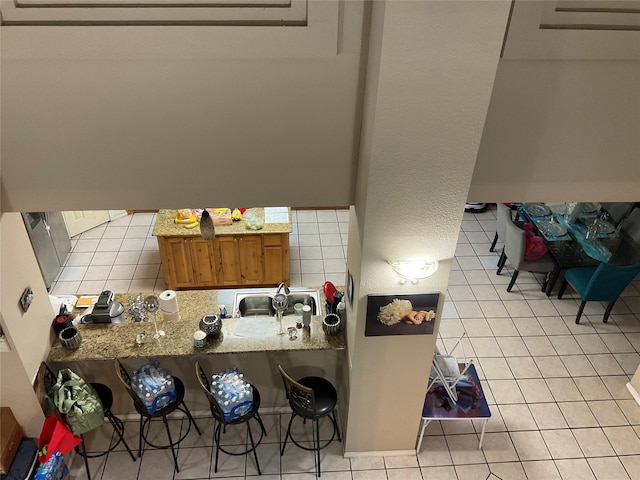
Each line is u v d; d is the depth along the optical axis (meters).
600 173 3.33
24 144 2.98
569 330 5.79
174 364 4.27
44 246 6.11
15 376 3.61
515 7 2.67
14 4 2.57
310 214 7.88
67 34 2.62
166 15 2.63
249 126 3.03
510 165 3.26
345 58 2.85
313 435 4.58
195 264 6.06
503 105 3.03
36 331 3.74
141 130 2.99
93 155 3.05
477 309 6.07
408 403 4.06
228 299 4.86
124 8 2.61
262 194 3.31
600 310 6.06
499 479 4.30
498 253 7.09
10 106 2.85
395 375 3.86
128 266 6.68
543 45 2.79
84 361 4.05
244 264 6.10
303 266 6.75
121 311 4.35
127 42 2.67
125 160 3.09
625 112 3.10
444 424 4.72
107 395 4.07
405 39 2.43
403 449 4.45
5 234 3.29
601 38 2.79
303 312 4.13
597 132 3.16
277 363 4.34
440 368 4.41
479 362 5.37
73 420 3.73
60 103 2.86
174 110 2.94
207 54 2.73
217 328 4.10
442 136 2.75
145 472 4.26
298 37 2.71
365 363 3.77
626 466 4.41
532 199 3.41
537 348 5.55
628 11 2.78
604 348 5.56
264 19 2.70
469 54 2.50
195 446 4.46
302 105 2.99
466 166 2.86
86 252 6.90
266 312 5.06
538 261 5.91
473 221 7.80
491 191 3.36
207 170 3.17
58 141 2.99
